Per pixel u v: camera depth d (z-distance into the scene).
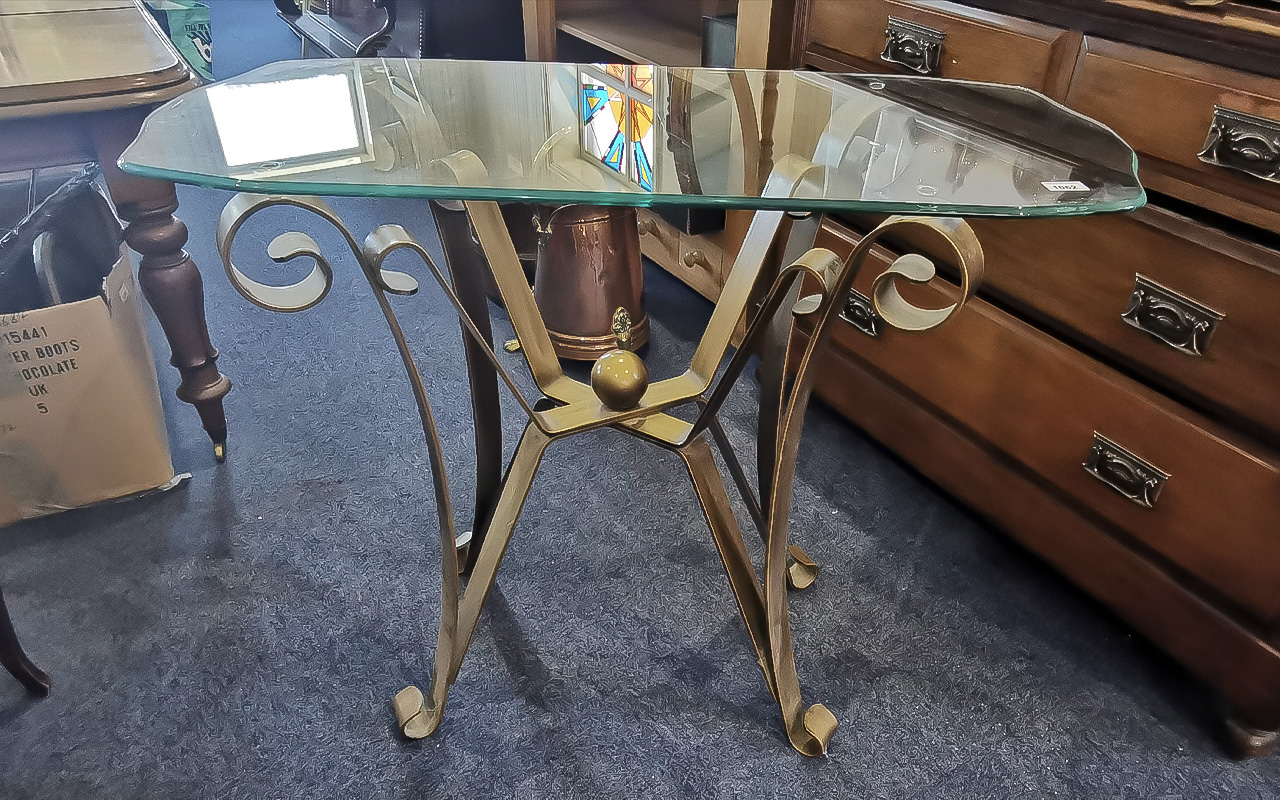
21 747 0.96
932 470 1.28
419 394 0.85
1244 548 0.90
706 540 1.25
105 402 1.21
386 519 1.28
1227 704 1.03
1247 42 0.79
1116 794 0.93
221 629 1.10
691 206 0.64
